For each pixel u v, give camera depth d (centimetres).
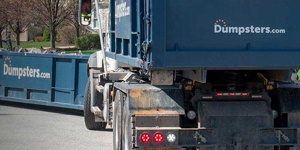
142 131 911
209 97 952
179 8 867
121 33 1083
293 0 888
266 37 888
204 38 875
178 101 932
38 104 1889
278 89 980
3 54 2011
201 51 873
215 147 928
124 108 982
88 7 1464
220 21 877
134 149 920
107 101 1274
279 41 890
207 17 874
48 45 5391
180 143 920
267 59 885
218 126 931
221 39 878
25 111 1903
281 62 888
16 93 1981
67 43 5425
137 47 954
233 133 933
